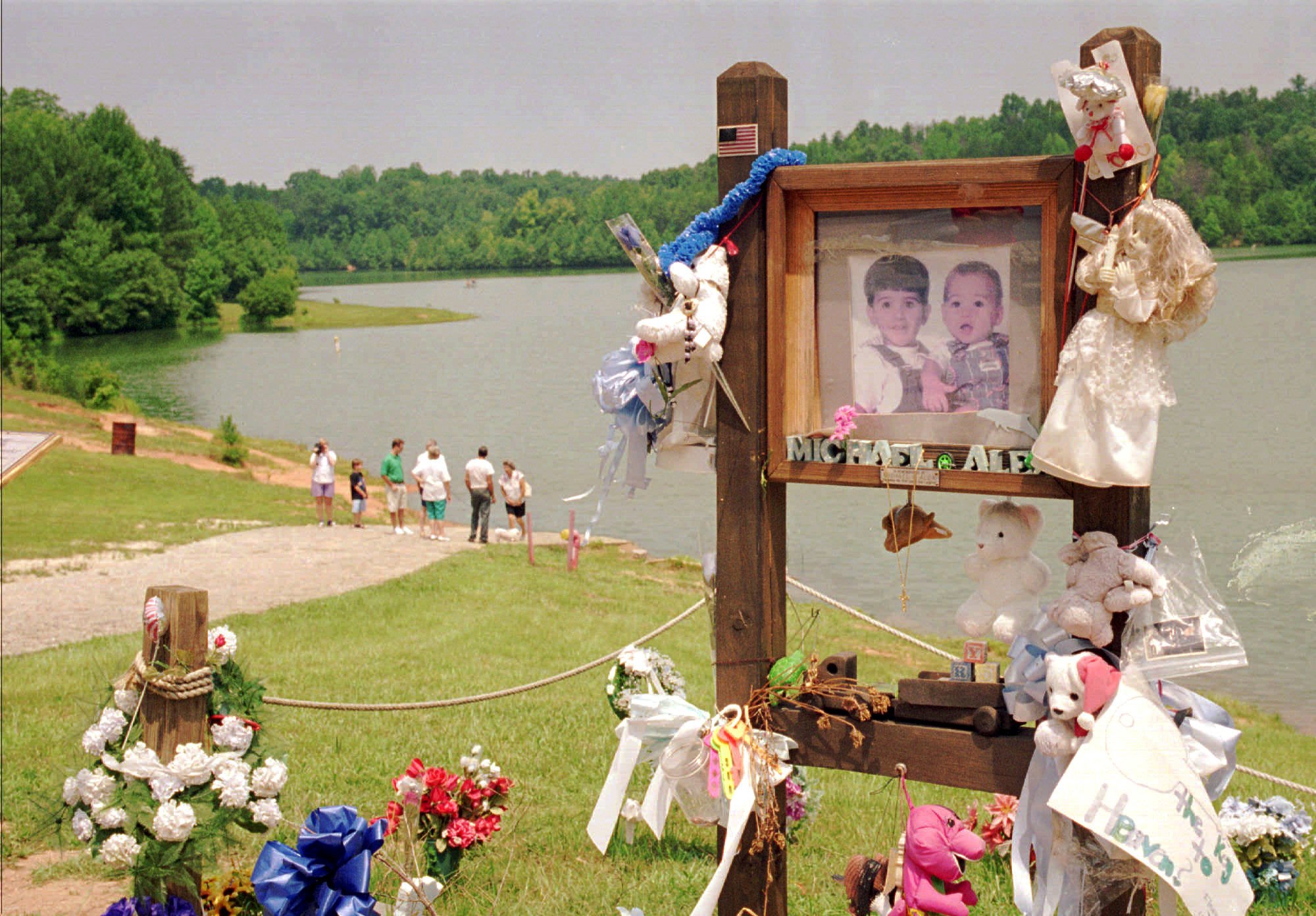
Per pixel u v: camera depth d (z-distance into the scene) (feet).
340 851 14.87
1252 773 21.99
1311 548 13.48
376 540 83.10
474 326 469.16
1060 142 415.03
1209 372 221.66
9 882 21.81
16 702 35.58
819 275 14.39
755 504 14.57
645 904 20.26
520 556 80.02
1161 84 12.12
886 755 13.88
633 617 60.59
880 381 14.16
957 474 13.42
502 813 23.36
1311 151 408.05
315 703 20.92
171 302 427.33
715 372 14.43
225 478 120.26
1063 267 12.73
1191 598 12.23
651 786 15.24
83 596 58.70
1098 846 12.38
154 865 15.81
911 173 13.34
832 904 20.21
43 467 109.19
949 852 13.51
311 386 282.77
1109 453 11.87
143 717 16.29
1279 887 21.47
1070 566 12.62
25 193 386.93
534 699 37.65
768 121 14.34
